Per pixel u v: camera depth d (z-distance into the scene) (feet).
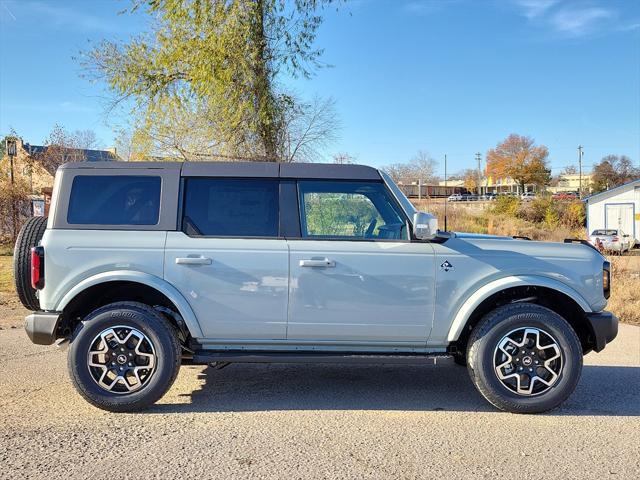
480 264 16.15
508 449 13.33
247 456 12.78
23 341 24.52
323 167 16.67
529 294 17.07
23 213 64.44
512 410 15.76
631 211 129.08
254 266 15.88
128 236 15.96
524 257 16.26
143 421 14.96
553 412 16.07
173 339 15.66
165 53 45.32
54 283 15.79
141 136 48.08
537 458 12.84
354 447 13.35
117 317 15.46
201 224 16.20
